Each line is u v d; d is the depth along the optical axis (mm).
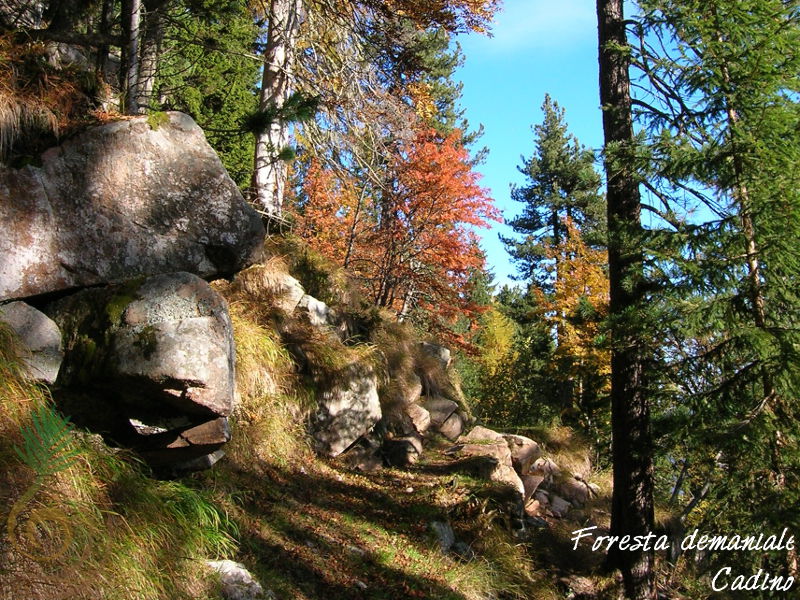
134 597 3289
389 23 10969
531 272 36219
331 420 7762
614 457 8836
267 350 7109
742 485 7414
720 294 7707
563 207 34406
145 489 3838
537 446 10461
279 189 10086
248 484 6141
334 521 6348
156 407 3936
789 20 7633
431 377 10938
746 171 7621
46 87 4141
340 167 10781
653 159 8219
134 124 4277
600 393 19625
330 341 8297
